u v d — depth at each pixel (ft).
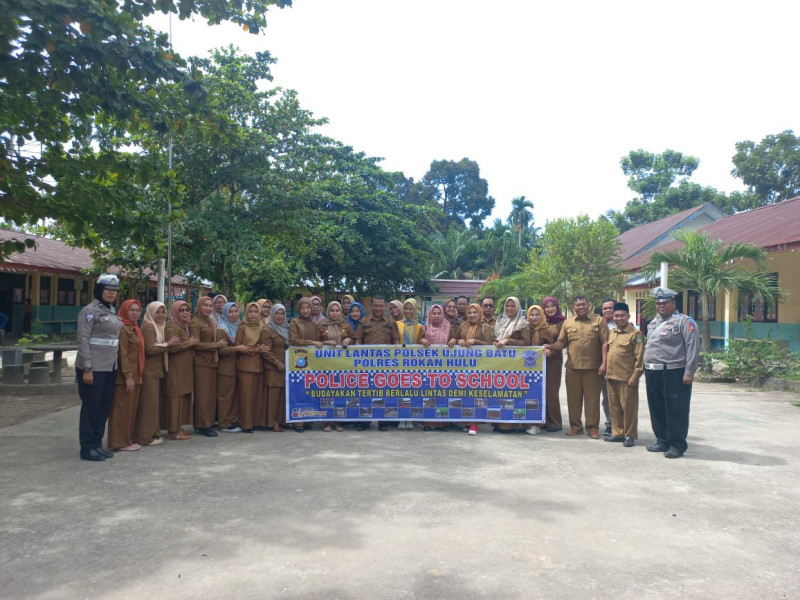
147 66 20.07
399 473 19.61
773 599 11.50
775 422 28.91
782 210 62.08
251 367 25.86
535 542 14.07
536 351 26.23
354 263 84.89
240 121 44.11
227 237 40.06
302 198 45.14
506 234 163.63
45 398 35.40
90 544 13.82
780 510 16.40
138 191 25.04
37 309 83.20
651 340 22.93
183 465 20.51
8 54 19.63
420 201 214.69
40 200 23.22
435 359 26.58
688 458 21.98
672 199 122.62
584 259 64.23
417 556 13.24
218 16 24.06
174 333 24.18
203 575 12.31
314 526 14.93
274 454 22.12
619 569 12.73
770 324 54.03
